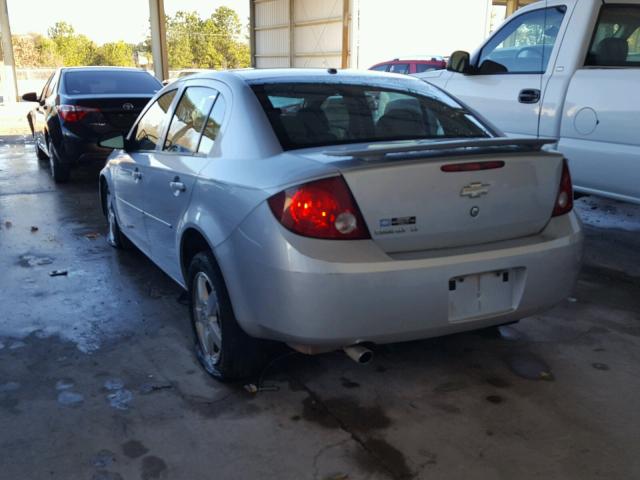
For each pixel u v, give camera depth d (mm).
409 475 2521
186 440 2756
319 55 24750
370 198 2553
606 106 4801
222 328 3049
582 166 5086
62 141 8258
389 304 2588
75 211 7215
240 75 3461
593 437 2773
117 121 8305
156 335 3838
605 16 5156
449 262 2670
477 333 3844
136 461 2611
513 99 5664
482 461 2609
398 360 3504
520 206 2896
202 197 3146
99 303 4352
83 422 2889
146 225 4266
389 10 22219
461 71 6184
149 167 4027
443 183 2672
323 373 3354
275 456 2645
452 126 3518
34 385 3223
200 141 3473
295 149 2926
